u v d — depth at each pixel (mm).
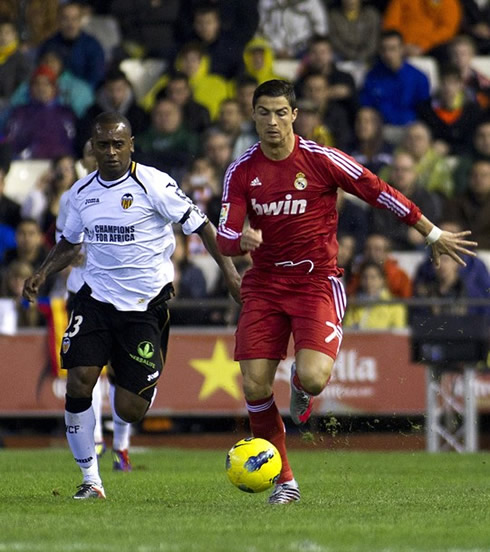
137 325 25750
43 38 70250
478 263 54906
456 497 26094
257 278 24219
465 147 63375
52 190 57688
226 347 49312
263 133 23219
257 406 23953
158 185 25266
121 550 16609
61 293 53781
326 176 23656
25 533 18750
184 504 24203
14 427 50531
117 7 70312
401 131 64250
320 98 61469
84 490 25281
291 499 24312
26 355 49469
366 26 68000
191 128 62438
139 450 46688
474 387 49031
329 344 23531
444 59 67438
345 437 50062
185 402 49312
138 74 68250
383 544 17516
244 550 16578
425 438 49656
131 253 25375
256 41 68188
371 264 52562
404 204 24031
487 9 71250
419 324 48188
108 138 24812
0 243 58719
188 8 69125
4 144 63750
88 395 25000
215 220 57438
